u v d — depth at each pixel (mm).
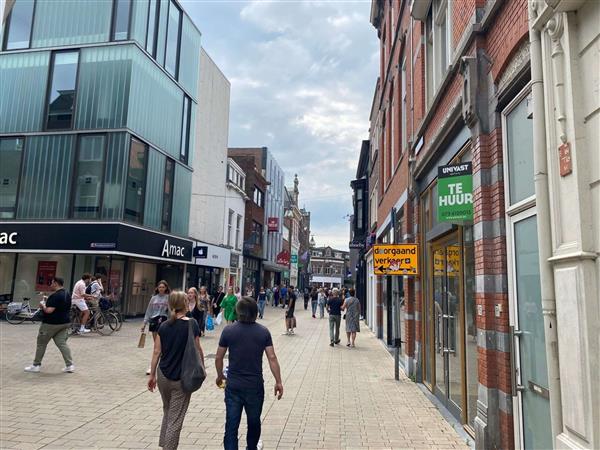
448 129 6582
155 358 4887
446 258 7266
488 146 5223
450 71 6316
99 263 17797
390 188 14148
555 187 3184
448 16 7129
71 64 18828
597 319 2715
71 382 7855
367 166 26125
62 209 17844
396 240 12102
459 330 6328
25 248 17500
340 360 11414
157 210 20234
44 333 8523
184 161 23016
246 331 4488
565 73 3092
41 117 18625
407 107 10641
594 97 2828
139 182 18891
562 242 3107
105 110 18188
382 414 6586
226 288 28734
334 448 5164
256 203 37281
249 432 4355
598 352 2686
